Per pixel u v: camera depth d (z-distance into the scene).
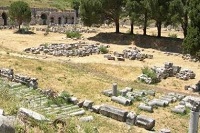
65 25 102.25
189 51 39.75
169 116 25.62
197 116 19.53
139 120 21.86
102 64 47.72
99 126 19.62
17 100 19.11
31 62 38.75
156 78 41.16
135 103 27.97
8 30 85.69
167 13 64.44
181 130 23.34
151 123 21.59
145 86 38.59
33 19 104.12
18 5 82.94
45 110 21.58
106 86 32.47
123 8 75.06
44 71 35.41
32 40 69.69
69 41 70.88
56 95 25.58
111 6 74.56
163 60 55.00
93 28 95.06
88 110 24.30
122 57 54.12
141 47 67.81
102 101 27.62
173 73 44.53
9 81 28.84
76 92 29.58
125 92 30.05
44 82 31.23
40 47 58.41
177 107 26.89
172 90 38.47
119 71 45.41
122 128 20.56
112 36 74.56
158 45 67.00
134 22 81.12
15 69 34.31
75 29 90.00
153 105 27.36
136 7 68.62
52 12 108.06
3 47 58.94
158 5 64.50
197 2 39.28
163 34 85.62
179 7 61.44
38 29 88.88
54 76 33.88
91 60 51.28
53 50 55.91
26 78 28.39
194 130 19.48
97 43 69.44
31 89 26.89
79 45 63.34
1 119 10.12
